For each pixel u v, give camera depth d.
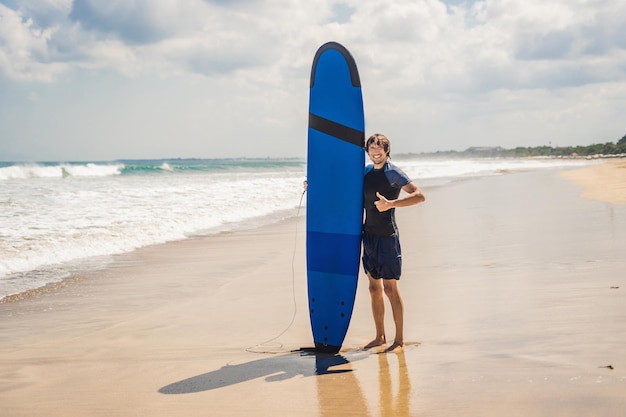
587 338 3.90
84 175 40.66
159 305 6.04
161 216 13.75
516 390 3.07
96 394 3.51
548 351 3.70
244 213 15.62
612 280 5.75
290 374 3.71
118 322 5.38
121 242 10.36
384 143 4.30
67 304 6.18
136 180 30.55
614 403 2.79
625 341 3.77
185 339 4.75
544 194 19.11
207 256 9.17
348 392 3.28
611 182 24.48
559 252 7.70
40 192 19.75
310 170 4.66
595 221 10.89
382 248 4.24
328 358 4.07
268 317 5.39
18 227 11.35
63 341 4.80
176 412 3.13
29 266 8.34
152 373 3.88
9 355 4.42
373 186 4.31
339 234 4.46
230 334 4.86
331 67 4.62
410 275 6.84
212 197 19.09
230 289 6.70
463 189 23.28
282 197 19.88
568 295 5.25
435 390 3.19
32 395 3.54
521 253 7.85
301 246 9.98
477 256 7.87
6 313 5.83
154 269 8.14
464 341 4.13
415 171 47.66
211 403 3.24
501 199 17.56
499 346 3.92
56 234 10.63
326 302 4.42
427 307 5.28
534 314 4.69
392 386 3.32
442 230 10.85
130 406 3.27
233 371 3.84
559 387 3.05
